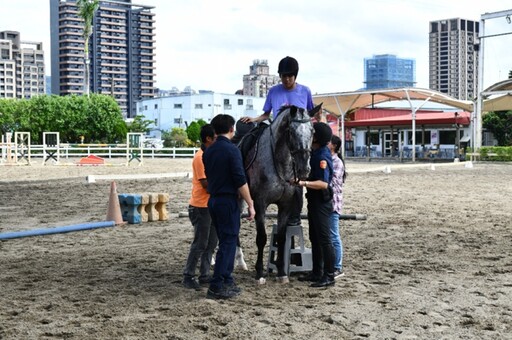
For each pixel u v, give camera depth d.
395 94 42.34
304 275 7.55
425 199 16.69
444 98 41.16
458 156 41.34
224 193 6.28
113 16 186.38
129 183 22.22
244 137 7.32
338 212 7.29
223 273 6.32
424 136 45.31
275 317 5.62
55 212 14.27
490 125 50.91
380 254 8.93
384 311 5.84
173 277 7.45
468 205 15.23
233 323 5.43
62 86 182.50
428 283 7.06
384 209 14.42
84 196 17.77
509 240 10.14
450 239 10.25
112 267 8.07
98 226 11.48
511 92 37.50
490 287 6.87
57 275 7.57
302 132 6.35
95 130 68.81
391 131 46.19
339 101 45.28
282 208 7.00
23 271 7.80
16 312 5.82
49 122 67.81
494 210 14.20
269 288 6.84
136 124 77.25
